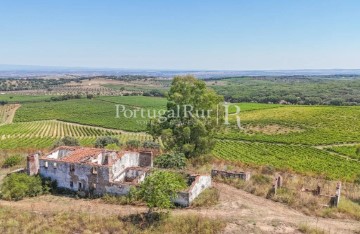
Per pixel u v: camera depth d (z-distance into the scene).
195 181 43.50
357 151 77.81
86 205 42.84
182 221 36.22
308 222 36.84
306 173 68.00
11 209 40.94
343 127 147.88
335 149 108.62
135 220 37.16
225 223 36.00
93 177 46.22
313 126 152.25
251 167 63.47
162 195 37.47
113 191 45.22
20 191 45.31
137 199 43.16
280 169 68.81
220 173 51.22
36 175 49.72
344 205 41.28
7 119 198.88
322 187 49.19
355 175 73.50
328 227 35.69
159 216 37.53
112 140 84.69
